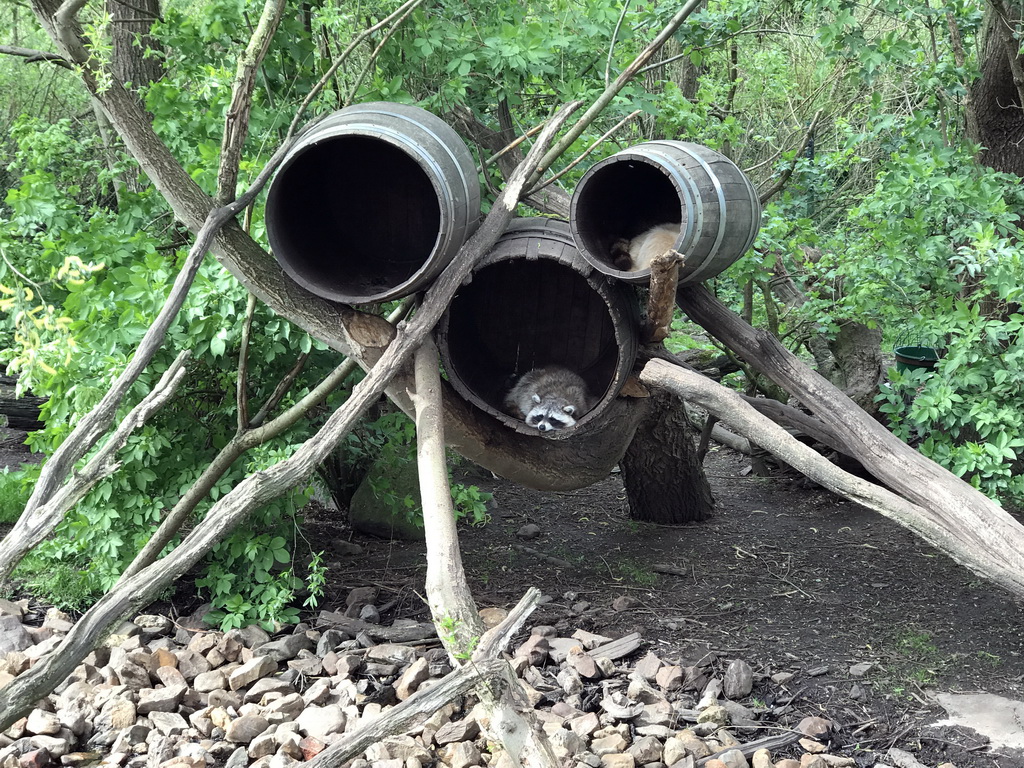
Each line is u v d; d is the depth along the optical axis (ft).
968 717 13.79
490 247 14.06
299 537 21.52
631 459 23.06
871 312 18.51
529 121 20.67
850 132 22.80
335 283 14.49
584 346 17.74
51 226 18.63
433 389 13.28
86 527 17.26
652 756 12.73
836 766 12.59
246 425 16.85
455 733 13.35
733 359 23.26
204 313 16.53
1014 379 15.23
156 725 13.83
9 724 9.54
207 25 17.60
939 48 24.03
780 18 26.25
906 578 19.38
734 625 17.24
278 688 14.73
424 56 17.13
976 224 15.38
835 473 12.53
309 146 12.98
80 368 16.56
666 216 15.98
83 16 27.43
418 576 19.66
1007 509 20.76
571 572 20.04
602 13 18.10
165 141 18.39
